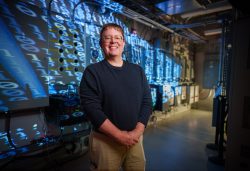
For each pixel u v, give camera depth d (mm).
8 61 1726
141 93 1239
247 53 1707
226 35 3094
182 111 5785
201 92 6293
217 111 2842
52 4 2377
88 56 2826
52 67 2354
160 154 2633
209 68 6105
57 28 2389
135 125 1169
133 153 1229
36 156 2186
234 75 1816
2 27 1683
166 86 4180
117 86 1107
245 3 1684
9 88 1737
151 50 4395
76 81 2650
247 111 1727
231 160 1849
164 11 3322
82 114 2320
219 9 3389
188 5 3018
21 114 2014
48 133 2273
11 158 1959
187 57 6043
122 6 2844
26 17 1860
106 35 1173
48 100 2057
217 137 2840
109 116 1113
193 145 2992
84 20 2811
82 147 2551
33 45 1913
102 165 1133
